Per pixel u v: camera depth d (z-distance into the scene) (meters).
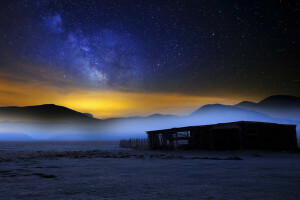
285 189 6.84
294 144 28.27
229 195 6.13
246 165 13.84
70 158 21.75
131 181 8.72
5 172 11.60
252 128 27.62
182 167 13.29
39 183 8.44
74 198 6.06
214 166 13.55
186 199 5.79
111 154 27.59
